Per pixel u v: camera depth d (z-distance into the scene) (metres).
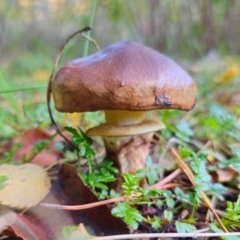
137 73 0.14
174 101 0.14
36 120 0.27
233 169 0.17
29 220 0.13
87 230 0.13
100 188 0.16
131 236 0.12
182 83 0.15
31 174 0.15
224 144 0.21
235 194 0.17
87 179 0.15
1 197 0.13
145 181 0.16
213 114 0.22
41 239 0.12
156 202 0.14
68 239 0.12
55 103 0.15
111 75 0.14
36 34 1.04
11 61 0.89
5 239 0.13
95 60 0.15
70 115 0.27
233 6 0.72
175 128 0.22
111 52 0.15
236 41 0.74
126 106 0.14
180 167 0.17
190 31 0.76
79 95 0.14
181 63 0.68
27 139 0.23
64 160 0.18
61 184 0.14
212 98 0.36
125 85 0.14
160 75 0.14
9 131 0.26
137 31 0.80
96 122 0.27
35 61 0.85
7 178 0.14
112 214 0.12
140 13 0.79
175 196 0.14
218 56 0.66
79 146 0.18
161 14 0.77
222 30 0.73
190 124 0.26
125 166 0.16
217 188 0.14
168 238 0.13
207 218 0.14
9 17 0.88
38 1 0.98
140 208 0.15
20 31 1.03
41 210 0.13
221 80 0.43
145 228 0.14
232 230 0.13
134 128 0.15
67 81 0.14
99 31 0.92
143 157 0.17
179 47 0.78
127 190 0.13
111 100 0.14
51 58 0.98
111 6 0.81
